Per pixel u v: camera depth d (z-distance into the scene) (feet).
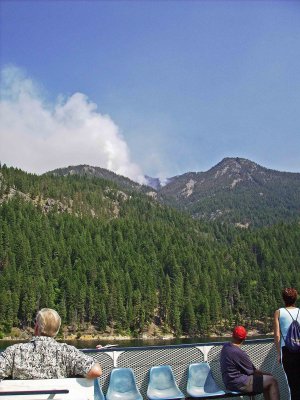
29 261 491.31
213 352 27.14
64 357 16.38
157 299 486.79
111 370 25.07
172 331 443.32
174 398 24.45
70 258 537.24
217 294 478.59
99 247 579.07
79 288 432.25
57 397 15.48
